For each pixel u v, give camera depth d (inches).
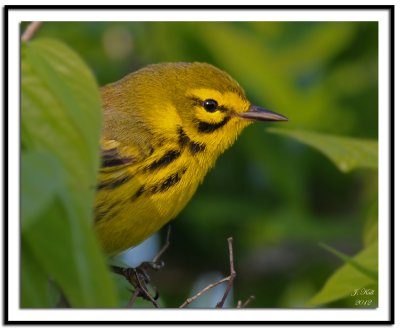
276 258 607.2
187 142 457.7
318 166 623.5
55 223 171.0
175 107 459.5
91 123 185.5
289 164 604.4
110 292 170.4
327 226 588.1
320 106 608.7
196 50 605.9
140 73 476.7
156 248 595.5
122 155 431.5
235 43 593.9
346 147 405.7
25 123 192.4
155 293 452.4
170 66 481.1
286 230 581.0
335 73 627.2
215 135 470.3
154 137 446.0
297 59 609.0
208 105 468.1
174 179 446.0
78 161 182.9
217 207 591.2
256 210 593.3
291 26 607.2
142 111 455.5
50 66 194.5
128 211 429.1
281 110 609.0
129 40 611.2
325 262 601.9
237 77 607.2
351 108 622.5
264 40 604.4
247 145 606.5
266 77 602.5
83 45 608.7
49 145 187.5
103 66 611.8
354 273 358.9
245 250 602.5
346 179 629.6
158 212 440.8
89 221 173.2
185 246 599.5
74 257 170.4
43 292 192.7
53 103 193.6
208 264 601.0
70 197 172.4
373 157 403.9
